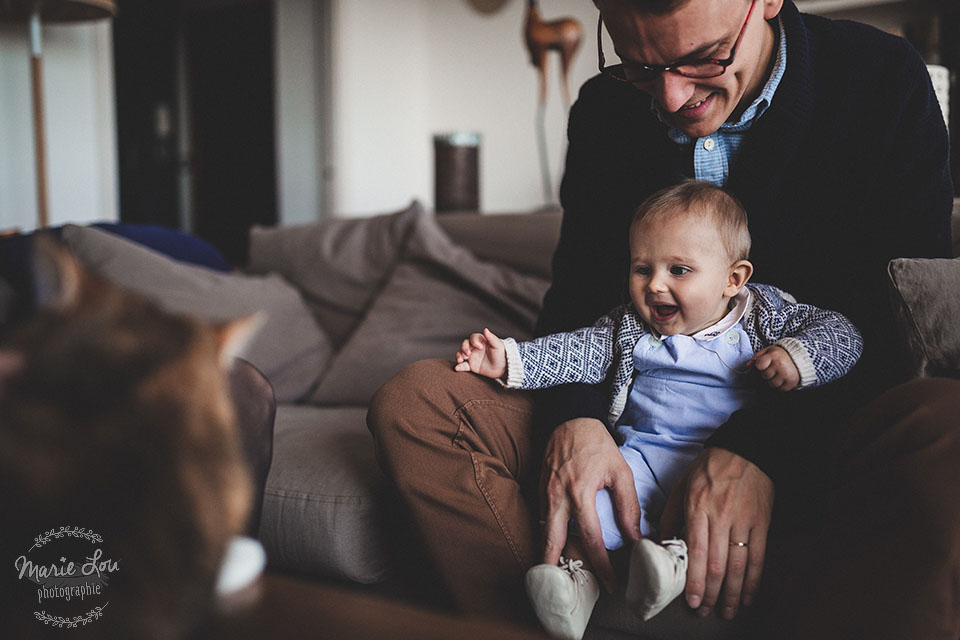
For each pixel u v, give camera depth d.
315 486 1.13
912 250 0.99
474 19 4.48
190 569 0.37
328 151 4.46
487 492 0.94
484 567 0.94
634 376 1.09
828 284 1.03
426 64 4.77
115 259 1.62
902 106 1.00
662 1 0.83
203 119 5.39
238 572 0.50
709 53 0.88
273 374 1.68
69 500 0.36
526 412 1.06
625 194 1.16
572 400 1.02
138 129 5.14
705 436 1.02
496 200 4.48
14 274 1.38
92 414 0.37
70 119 3.39
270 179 5.12
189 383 0.39
